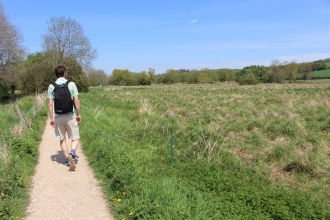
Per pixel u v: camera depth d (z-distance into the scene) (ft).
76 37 135.44
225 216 13.15
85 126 30.83
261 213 14.03
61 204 13.67
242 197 15.30
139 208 12.26
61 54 130.00
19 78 111.86
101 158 19.65
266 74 216.95
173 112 45.96
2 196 13.29
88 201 14.07
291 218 13.65
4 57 106.63
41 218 12.35
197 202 13.35
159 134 29.99
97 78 222.69
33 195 14.49
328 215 14.03
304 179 20.67
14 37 105.70
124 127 34.53
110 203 13.85
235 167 21.03
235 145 27.81
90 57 138.21
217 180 17.40
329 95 72.74
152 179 16.53
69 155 17.17
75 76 124.47
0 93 109.91
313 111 45.60
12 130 24.26
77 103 17.61
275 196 15.75
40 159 20.35
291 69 217.36
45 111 42.57
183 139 28.60
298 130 32.22
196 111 49.14
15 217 12.14
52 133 29.43
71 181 16.46
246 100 66.03
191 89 136.67
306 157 22.56
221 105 58.39
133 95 94.63
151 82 270.05
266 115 43.57
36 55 176.45
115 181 15.51
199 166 19.94
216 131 31.63
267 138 31.76
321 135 31.76
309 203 15.08
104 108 53.26
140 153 23.09
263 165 23.06
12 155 18.61
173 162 21.39
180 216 11.67
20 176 15.47
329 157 25.31
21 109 47.91
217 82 254.06
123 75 264.72
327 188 19.26
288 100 59.41
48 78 117.91
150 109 46.39
